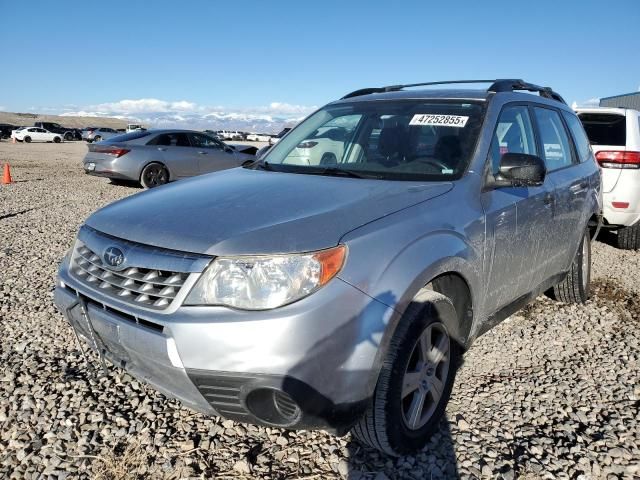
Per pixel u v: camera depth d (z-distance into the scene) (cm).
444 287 275
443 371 269
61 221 862
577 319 446
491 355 376
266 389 206
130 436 276
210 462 256
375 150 334
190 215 246
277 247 212
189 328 207
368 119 363
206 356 206
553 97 455
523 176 294
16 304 465
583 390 329
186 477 245
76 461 257
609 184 634
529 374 350
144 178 1249
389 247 232
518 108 367
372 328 218
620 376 348
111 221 261
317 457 260
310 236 219
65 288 271
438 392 267
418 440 257
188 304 213
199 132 1355
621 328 430
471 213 281
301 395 204
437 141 322
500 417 297
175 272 220
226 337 203
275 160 370
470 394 321
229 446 268
